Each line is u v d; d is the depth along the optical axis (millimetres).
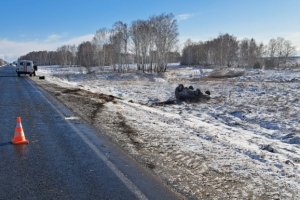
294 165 5086
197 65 87562
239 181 4199
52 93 16453
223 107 12680
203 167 4750
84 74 45031
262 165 4965
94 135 6824
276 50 88062
